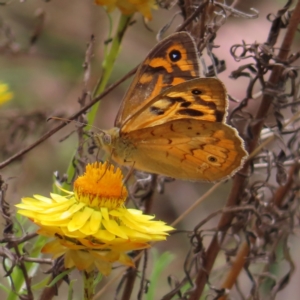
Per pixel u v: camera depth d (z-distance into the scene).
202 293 1.28
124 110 1.26
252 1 1.42
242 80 1.39
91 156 1.29
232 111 1.27
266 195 1.31
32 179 1.37
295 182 1.28
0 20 1.33
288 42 1.27
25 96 1.39
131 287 1.27
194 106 1.26
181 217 1.28
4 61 1.41
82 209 1.24
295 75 1.27
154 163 1.26
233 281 1.28
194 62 1.26
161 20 1.48
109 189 1.24
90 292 1.24
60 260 1.25
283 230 1.28
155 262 1.28
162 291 1.37
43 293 1.26
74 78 1.44
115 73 1.45
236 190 1.27
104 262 1.23
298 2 1.27
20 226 1.25
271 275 1.28
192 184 1.46
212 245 1.27
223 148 1.25
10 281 1.26
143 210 1.28
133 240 1.24
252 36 1.39
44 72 1.44
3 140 1.33
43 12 1.32
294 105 1.27
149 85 1.26
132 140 1.26
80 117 1.27
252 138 1.27
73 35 1.46
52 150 1.38
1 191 1.25
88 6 1.43
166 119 1.26
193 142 1.26
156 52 1.25
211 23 1.26
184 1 1.27
